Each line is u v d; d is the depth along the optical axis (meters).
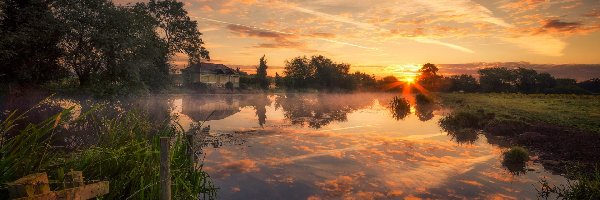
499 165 12.12
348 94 79.81
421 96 52.62
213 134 17.05
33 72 25.08
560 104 47.31
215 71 69.38
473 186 9.60
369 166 11.80
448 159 13.09
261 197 8.36
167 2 50.28
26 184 2.88
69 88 26.47
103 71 27.59
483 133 20.17
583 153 13.27
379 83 111.31
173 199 5.18
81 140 7.03
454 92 111.69
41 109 16.92
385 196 8.72
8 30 23.25
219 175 10.06
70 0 25.56
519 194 8.92
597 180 7.86
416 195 8.83
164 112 22.89
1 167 3.38
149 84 31.62
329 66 83.81
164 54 41.34
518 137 17.52
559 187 9.37
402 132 20.38
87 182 4.01
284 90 71.56
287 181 9.76
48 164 3.89
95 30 25.66
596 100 60.66
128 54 28.05
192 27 51.97
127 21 28.12
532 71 122.25
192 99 41.44
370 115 30.61
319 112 31.50
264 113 28.59
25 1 24.98
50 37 25.22
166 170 4.23
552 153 13.86
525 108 37.59
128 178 4.63
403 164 12.16
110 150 4.68
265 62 75.75
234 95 53.97
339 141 16.66
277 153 13.42
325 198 8.48
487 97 73.00
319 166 11.60
